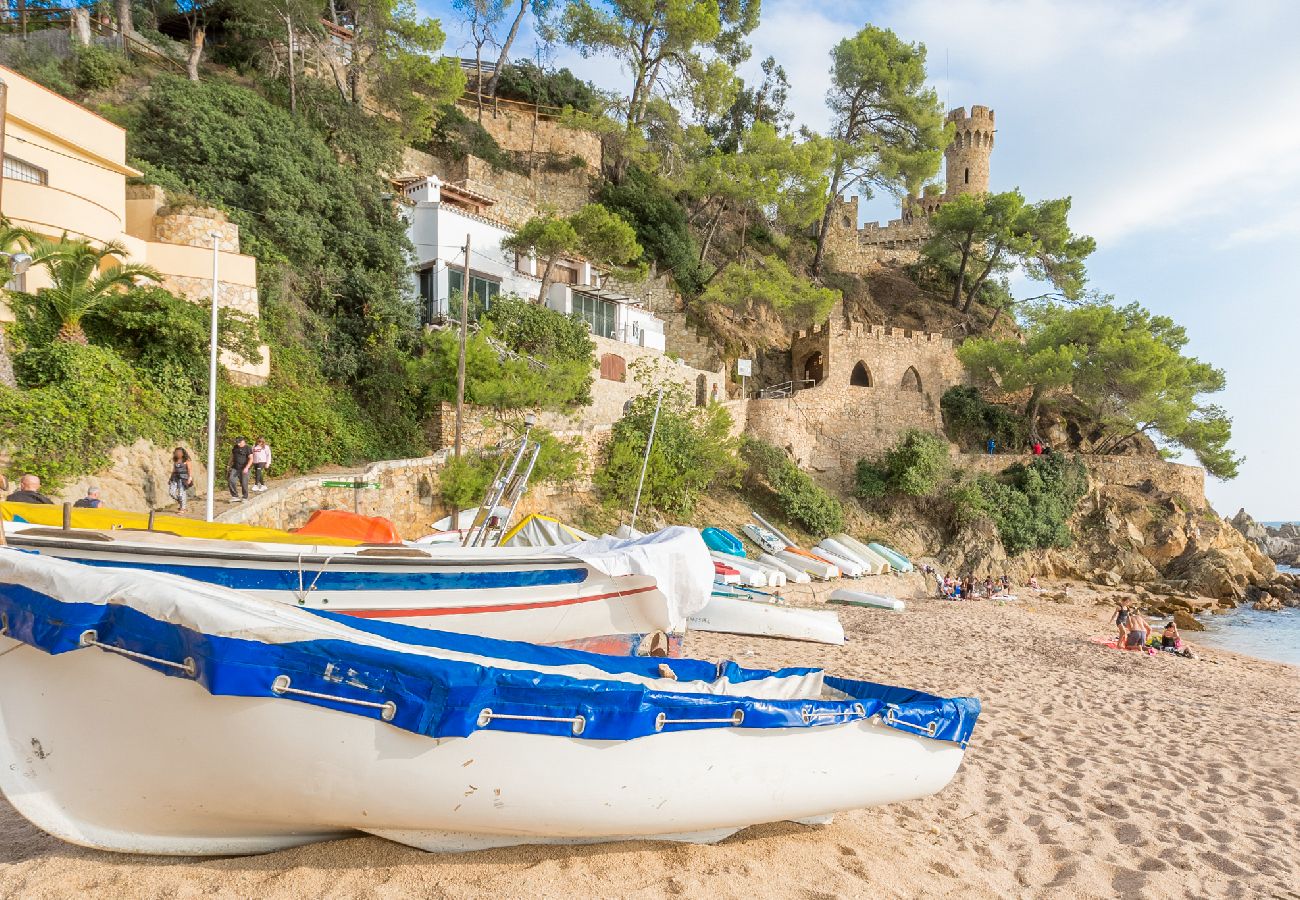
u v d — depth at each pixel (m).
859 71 55.31
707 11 45.66
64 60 26.67
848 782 4.99
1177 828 6.48
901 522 39.78
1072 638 20.81
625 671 5.41
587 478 27.34
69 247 16.42
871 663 13.97
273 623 3.79
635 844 4.64
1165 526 42.72
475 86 45.81
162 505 16.48
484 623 7.62
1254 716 11.95
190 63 28.78
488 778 3.98
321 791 3.85
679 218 44.62
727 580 22.66
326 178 26.38
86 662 3.81
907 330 51.78
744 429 38.34
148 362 17.92
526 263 33.00
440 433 24.02
